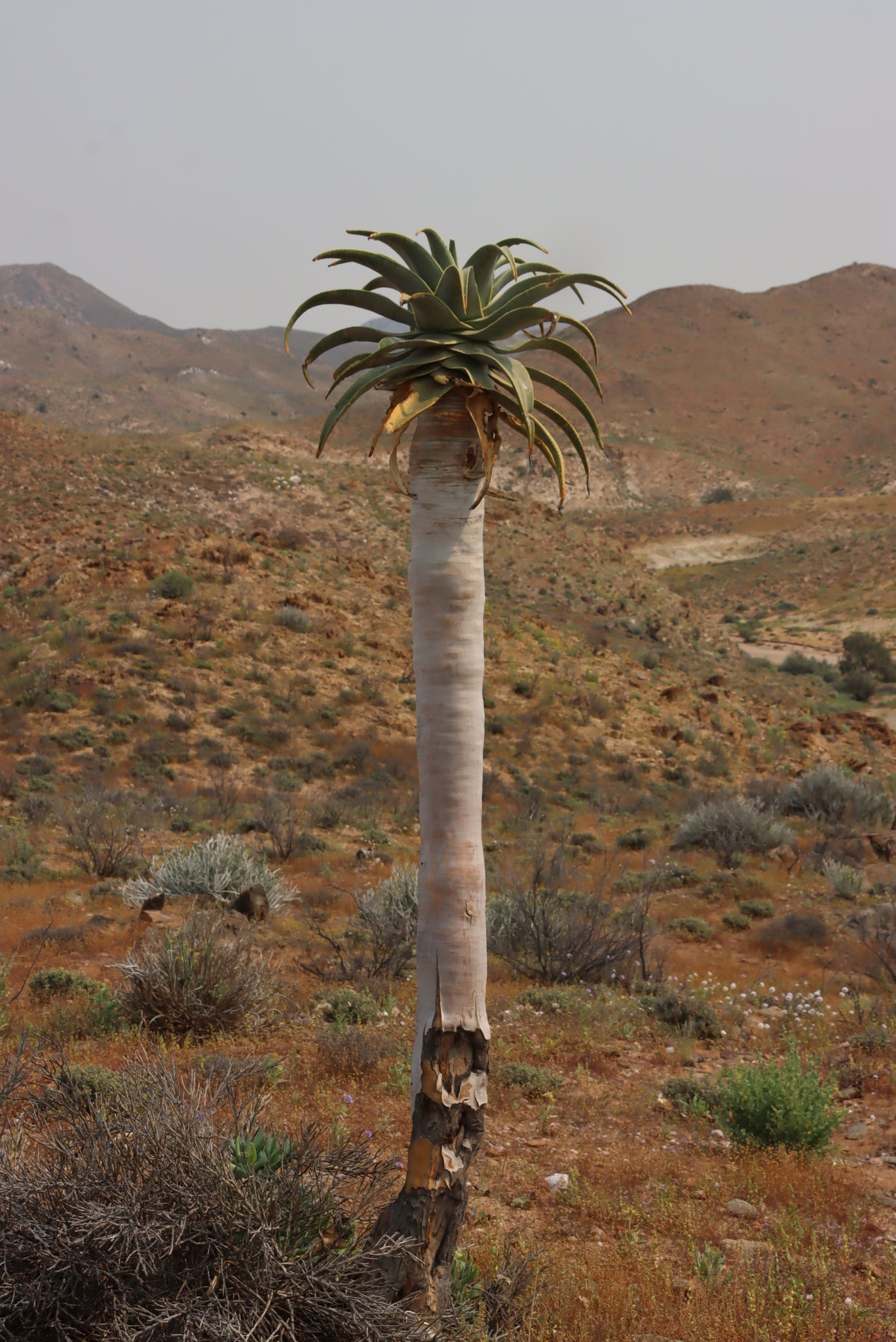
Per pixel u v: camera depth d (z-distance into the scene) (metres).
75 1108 4.12
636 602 66.25
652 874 20.55
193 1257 3.46
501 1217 5.92
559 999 11.36
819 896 19.08
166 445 77.75
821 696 65.88
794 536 142.12
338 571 49.25
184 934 9.82
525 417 3.16
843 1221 6.02
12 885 17.05
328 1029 9.28
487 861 21.61
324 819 24.75
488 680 41.75
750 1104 7.47
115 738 29.41
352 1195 4.16
